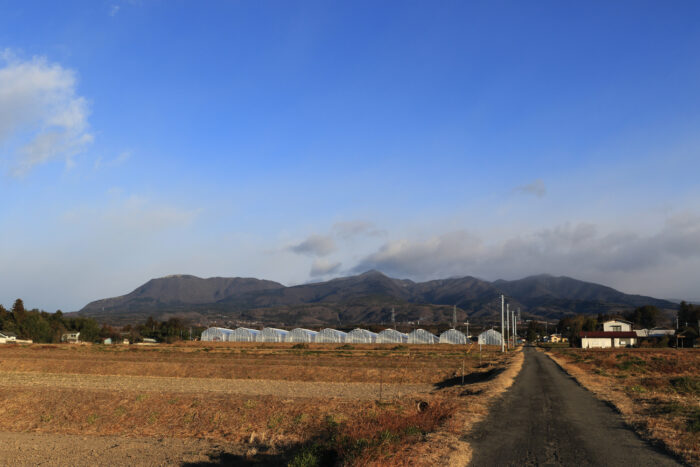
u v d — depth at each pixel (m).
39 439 31.47
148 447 27.66
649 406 25.88
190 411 35.09
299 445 24.66
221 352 104.25
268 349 121.06
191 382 56.44
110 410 37.25
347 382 57.50
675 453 16.08
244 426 30.81
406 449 16.38
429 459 15.09
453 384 53.44
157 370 68.19
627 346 136.25
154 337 186.00
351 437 18.30
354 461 15.26
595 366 61.81
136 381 57.75
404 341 152.88
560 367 59.41
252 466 22.33
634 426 20.72
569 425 20.97
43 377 62.28
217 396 39.09
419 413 24.67
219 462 23.58
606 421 22.00
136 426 33.84
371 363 74.88
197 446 27.31
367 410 29.94
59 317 179.25
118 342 170.25
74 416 36.78
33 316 157.25
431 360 80.69
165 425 33.38
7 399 41.72
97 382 56.47
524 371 52.34
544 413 24.09
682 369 58.62
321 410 31.58
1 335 141.50
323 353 101.69
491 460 15.33
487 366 68.75
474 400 28.50
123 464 24.45
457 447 16.55
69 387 50.31
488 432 19.44
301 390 47.84
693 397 32.06
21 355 91.00
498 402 27.83
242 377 62.06
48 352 99.25
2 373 67.19
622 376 47.22
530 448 16.83
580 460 15.32
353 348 127.25
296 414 31.48
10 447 29.11
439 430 19.52
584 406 26.48
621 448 16.86
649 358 75.44
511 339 165.25
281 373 62.97
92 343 156.00
